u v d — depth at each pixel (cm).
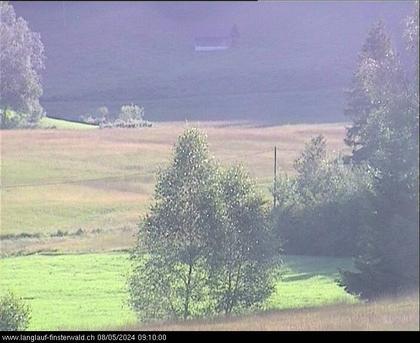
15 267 11375
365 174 11662
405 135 7569
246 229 8731
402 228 7331
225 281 8619
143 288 8606
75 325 7981
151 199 12281
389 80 8831
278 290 9844
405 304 5794
